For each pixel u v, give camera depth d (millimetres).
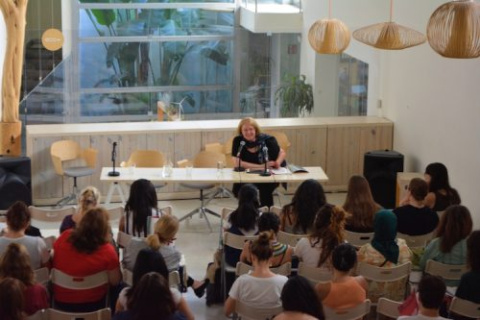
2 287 4812
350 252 5660
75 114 16062
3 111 12211
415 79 11242
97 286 6352
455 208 6797
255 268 5953
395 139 12086
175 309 4996
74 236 6309
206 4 17266
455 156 10031
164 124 12000
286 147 11484
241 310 5895
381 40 8766
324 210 6656
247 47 17141
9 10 11844
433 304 5082
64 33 16750
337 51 10000
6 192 10664
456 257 6777
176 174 9625
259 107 17047
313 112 16234
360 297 5688
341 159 12141
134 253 6602
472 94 9531
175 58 17375
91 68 16906
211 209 11188
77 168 11188
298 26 16703
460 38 6973
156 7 17109
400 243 6730
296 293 4812
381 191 11078
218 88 17531
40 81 15141
